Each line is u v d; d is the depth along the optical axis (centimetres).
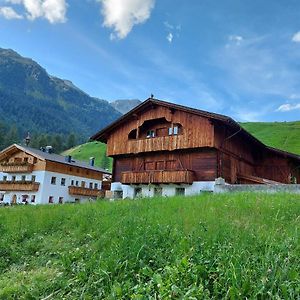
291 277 564
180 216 1020
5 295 721
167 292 586
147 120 3400
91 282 717
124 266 736
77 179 6278
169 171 3097
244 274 587
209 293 581
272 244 674
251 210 1117
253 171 3656
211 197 1539
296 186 2164
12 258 986
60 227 1227
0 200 6022
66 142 16088
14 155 6197
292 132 10725
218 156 2972
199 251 714
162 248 795
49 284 750
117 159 3700
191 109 3028
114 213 1259
